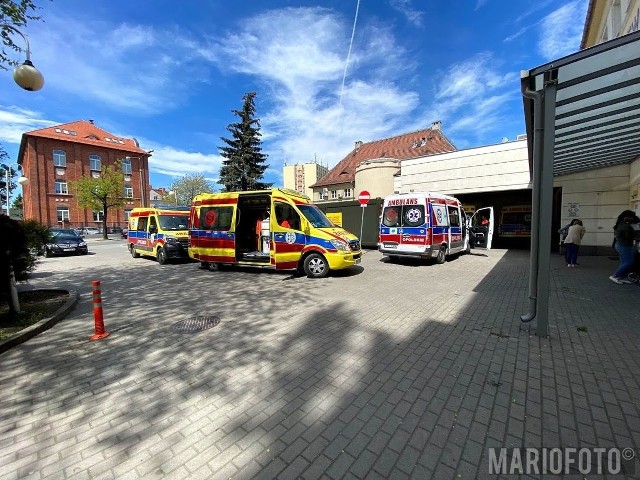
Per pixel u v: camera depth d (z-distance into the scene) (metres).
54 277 9.89
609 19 12.69
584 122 6.05
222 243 10.03
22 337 4.48
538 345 4.04
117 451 2.33
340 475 2.06
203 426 2.59
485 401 2.85
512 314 5.35
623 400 2.84
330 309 5.79
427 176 16.58
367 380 3.25
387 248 11.16
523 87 4.29
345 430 2.50
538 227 4.52
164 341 4.41
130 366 3.68
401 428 2.51
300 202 9.41
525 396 2.92
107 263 13.48
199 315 5.59
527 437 2.39
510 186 14.53
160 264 12.92
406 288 7.43
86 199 32.44
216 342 4.34
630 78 4.40
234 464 2.17
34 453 2.34
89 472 2.14
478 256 13.38
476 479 2.02
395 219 10.98
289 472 2.09
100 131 48.09
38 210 39.91
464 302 6.14
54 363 3.80
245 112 33.41
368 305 6.02
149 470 2.14
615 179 11.98
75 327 5.11
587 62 3.88
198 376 3.41
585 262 10.82
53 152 41.12
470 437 2.40
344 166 40.97
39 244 6.20
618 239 7.52
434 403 2.84
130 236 15.71
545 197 4.15
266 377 3.35
